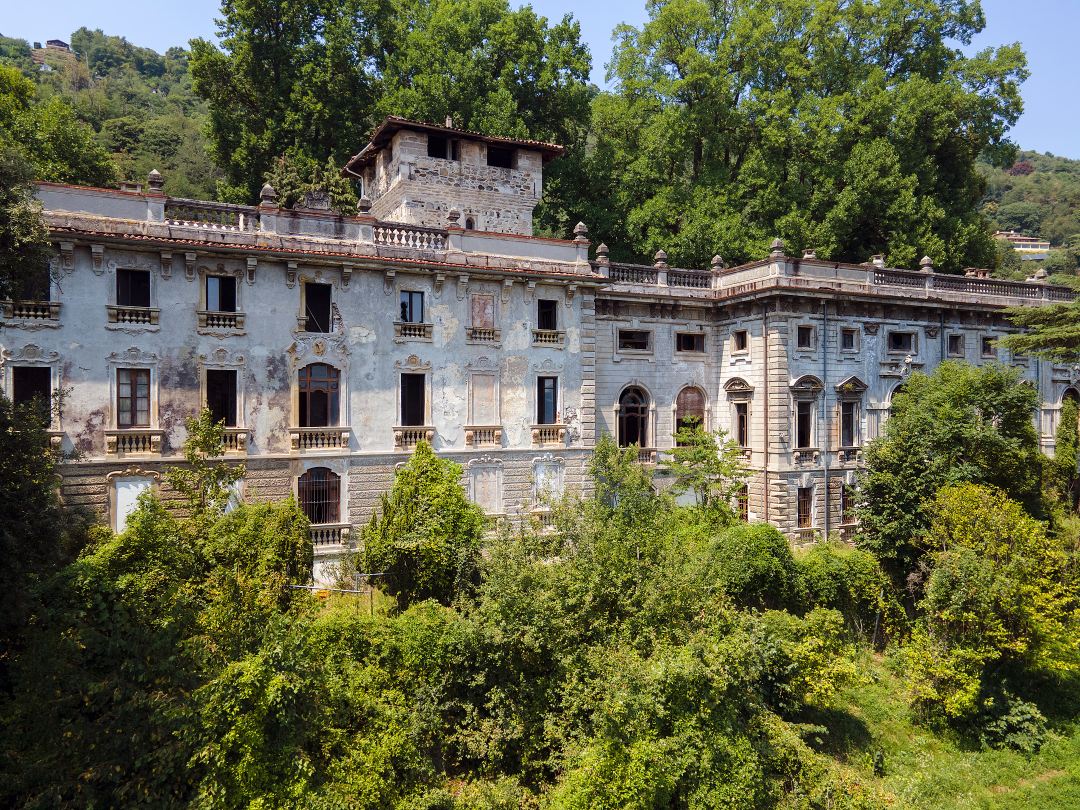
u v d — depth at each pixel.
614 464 23.23
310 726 13.00
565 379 27.12
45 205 19.34
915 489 25.31
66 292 19.42
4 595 12.95
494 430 25.53
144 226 20.34
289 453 22.22
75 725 12.11
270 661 12.59
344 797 12.69
